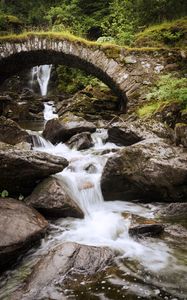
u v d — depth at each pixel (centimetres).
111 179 620
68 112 1273
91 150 850
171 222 541
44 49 1198
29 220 468
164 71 1124
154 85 1105
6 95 1700
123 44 1300
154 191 614
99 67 1164
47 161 590
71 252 409
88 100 1330
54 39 1197
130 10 1488
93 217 560
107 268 404
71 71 1934
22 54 1226
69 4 1958
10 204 493
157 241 480
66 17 1833
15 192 576
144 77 1123
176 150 652
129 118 994
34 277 379
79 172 687
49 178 588
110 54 1159
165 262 426
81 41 1184
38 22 2152
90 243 472
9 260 422
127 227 518
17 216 464
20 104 1501
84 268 394
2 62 1246
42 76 2081
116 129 834
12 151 552
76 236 492
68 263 395
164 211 579
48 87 2045
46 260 400
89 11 1947
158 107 936
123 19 1441
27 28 1877
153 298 354
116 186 626
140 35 1324
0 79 1448
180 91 892
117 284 376
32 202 536
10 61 1271
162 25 1327
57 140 952
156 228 499
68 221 538
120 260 426
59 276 379
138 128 818
